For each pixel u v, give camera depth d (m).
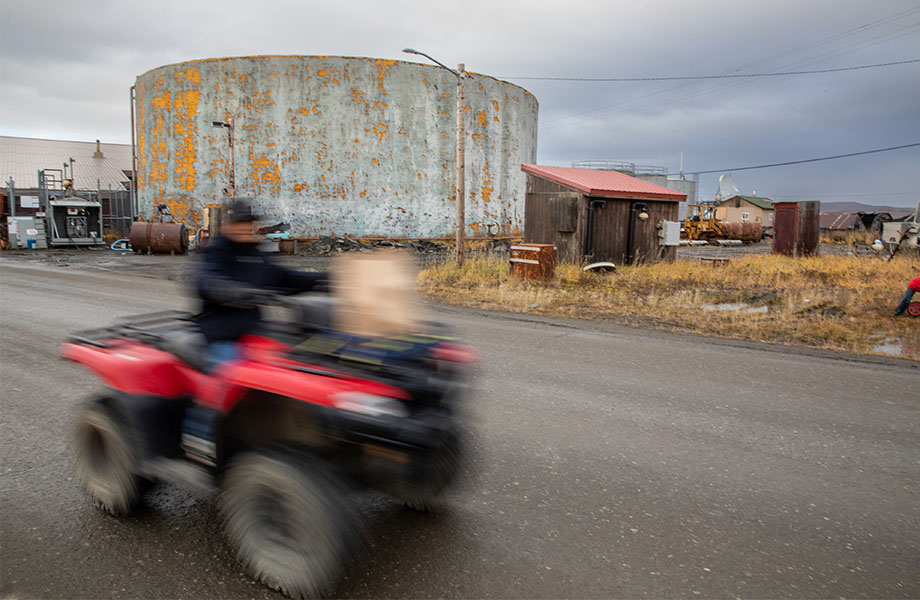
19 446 5.00
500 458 4.77
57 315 11.23
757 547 3.53
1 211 36.19
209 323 3.51
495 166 39.06
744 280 16.84
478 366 7.64
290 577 2.91
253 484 3.02
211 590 3.05
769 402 6.29
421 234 36.44
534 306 12.84
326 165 35.00
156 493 4.16
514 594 3.03
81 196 41.97
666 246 22.25
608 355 8.35
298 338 3.41
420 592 3.03
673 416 5.82
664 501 4.09
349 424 2.91
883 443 5.21
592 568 3.27
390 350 3.11
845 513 3.97
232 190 30.38
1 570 3.25
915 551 3.52
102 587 3.09
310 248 30.91
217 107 35.38
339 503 2.91
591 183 20.69
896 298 13.08
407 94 35.59
